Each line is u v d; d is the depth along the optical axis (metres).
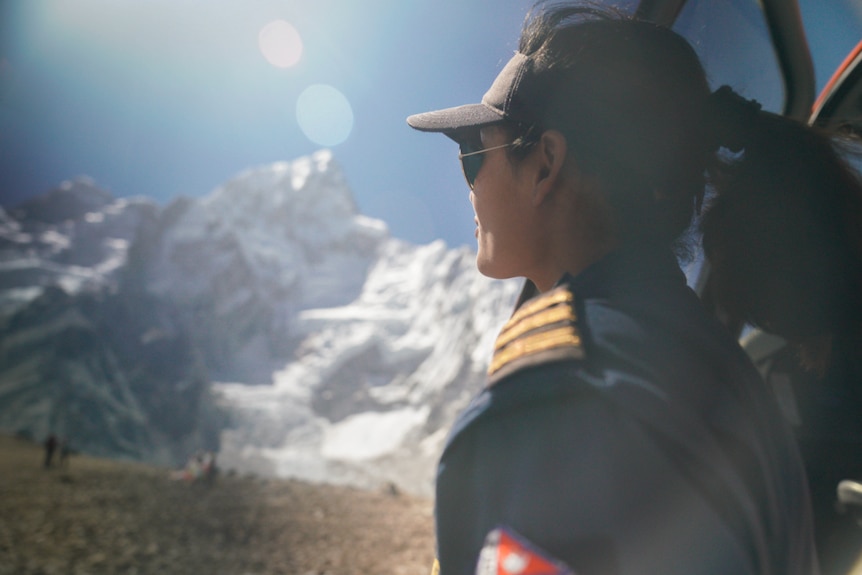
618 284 0.69
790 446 0.72
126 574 9.67
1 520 12.24
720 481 0.56
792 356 1.27
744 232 0.99
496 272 0.80
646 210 0.74
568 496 0.53
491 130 0.81
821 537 1.18
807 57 1.46
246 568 10.29
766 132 0.94
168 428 199.00
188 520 14.35
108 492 18.11
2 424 162.75
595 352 0.60
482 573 0.53
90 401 180.88
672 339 0.63
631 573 0.51
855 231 0.97
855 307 1.01
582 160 0.74
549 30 0.82
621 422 0.54
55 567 9.61
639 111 0.74
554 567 0.51
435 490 0.62
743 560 0.55
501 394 0.59
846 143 0.99
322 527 13.82
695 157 0.79
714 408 0.61
